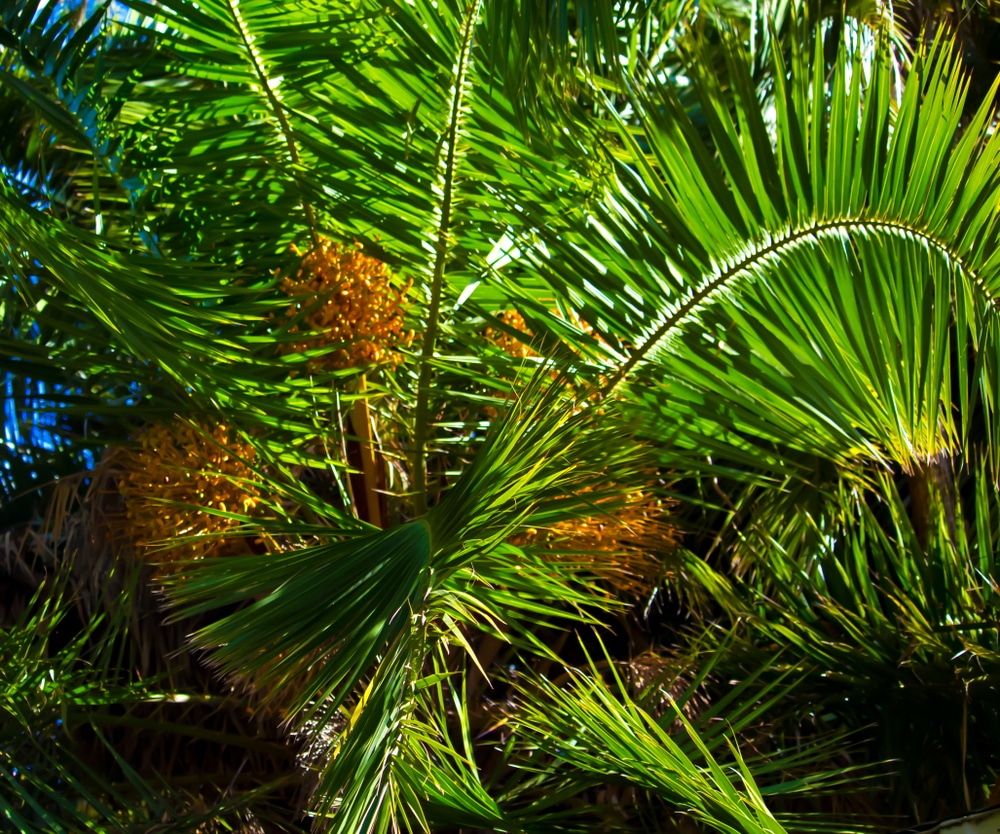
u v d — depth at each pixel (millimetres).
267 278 3639
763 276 3268
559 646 4004
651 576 3689
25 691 3338
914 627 3336
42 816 3107
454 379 3721
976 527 3643
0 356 3773
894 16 4602
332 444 3582
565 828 3014
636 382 3373
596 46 3111
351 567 2592
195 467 3162
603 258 3316
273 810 3594
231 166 3564
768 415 3365
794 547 3928
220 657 2479
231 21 3365
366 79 3404
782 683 3531
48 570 4141
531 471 2771
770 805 3395
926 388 3242
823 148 3260
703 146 3211
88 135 3443
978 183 3148
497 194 3338
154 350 3094
